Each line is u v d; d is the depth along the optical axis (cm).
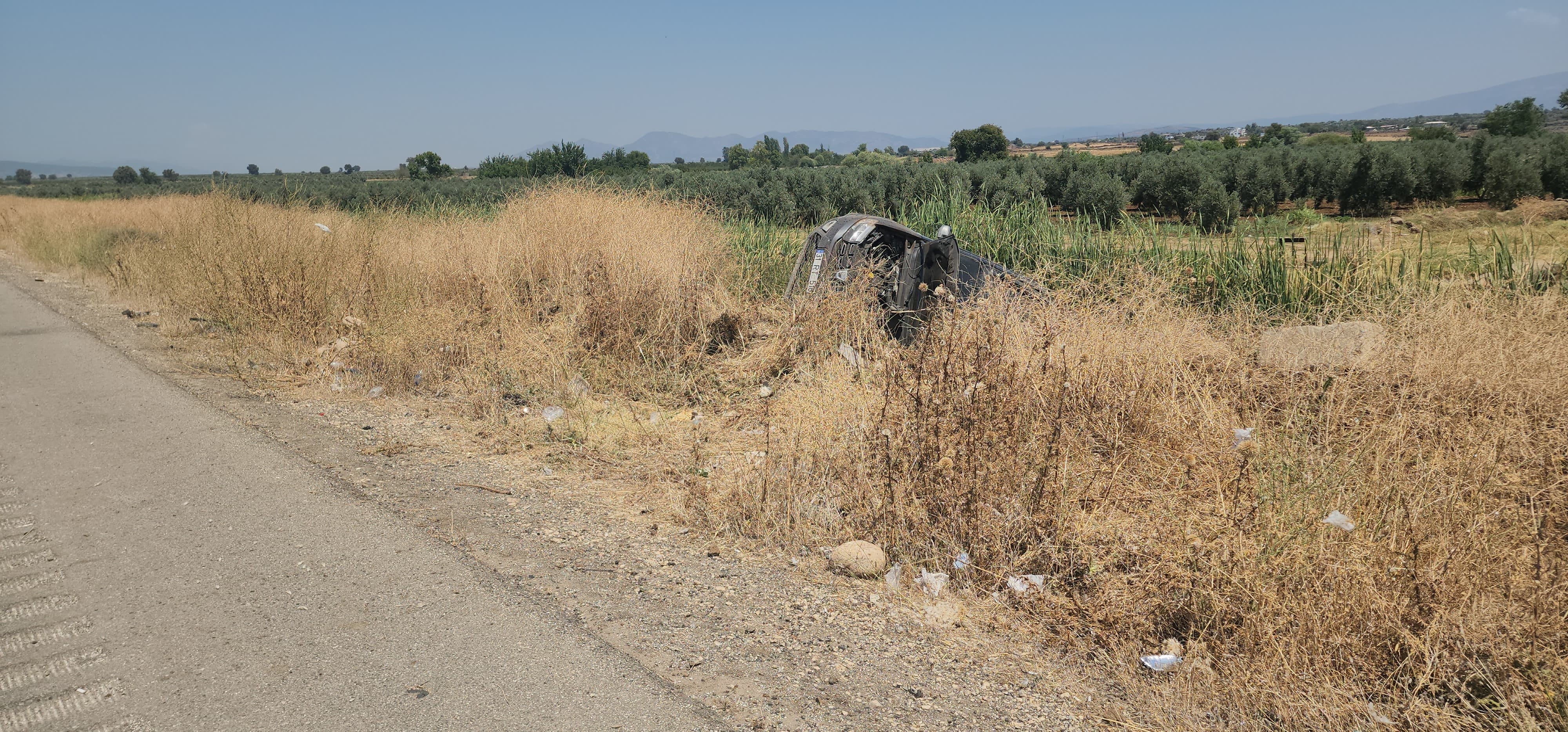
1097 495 406
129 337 901
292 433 588
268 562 383
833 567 393
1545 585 303
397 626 329
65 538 406
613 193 1036
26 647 309
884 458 437
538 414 652
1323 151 3084
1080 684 307
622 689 290
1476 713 276
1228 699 297
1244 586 328
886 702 290
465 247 944
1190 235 986
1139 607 340
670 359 755
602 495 489
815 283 796
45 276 1439
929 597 370
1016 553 388
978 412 428
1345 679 295
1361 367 471
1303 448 396
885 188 2630
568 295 827
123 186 6469
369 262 942
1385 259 797
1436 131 5753
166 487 476
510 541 416
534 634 325
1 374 739
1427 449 390
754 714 279
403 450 562
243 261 911
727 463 529
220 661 301
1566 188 2750
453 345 774
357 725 266
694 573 389
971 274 805
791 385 649
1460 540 329
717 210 1139
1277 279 779
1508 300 525
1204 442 419
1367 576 314
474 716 272
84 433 574
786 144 9131
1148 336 505
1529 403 416
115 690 282
